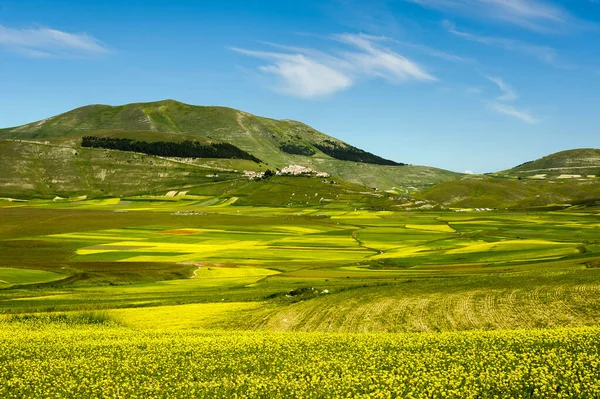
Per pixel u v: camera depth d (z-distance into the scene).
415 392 24.61
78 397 25.94
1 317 50.22
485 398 23.50
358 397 23.94
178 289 72.00
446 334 35.81
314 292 58.97
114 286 76.69
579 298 43.91
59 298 63.44
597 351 28.53
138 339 38.03
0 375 29.34
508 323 40.25
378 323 43.41
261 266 97.56
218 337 38.34
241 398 25.00
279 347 34.00
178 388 26.55
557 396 22.84
